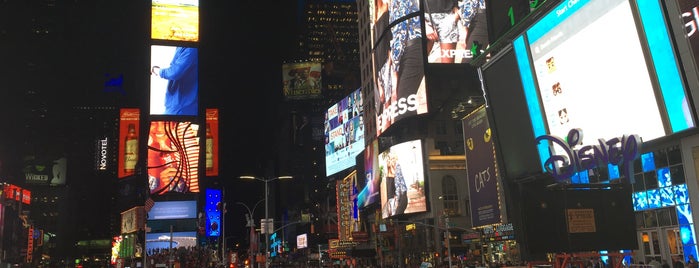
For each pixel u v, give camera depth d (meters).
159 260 66.19
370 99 124.56
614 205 17.05
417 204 88.06
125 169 170.12
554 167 22.03
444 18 97.44
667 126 21.27
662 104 21.39
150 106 165.38
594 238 16.67
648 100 21.84
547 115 26.67
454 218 85.19
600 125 23.80
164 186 157.88
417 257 84.44
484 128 69.25
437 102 95.06
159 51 170.75
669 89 21.33
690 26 20.67
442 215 80.69
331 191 199.50
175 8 174.75
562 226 16.61
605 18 23.22
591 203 16.97
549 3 25.81
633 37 22.12
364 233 98.56
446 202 86.94
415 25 98.31
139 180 165.75
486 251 69.94
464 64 95.44
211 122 185.38
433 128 95.62
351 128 169.75
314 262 127.88
